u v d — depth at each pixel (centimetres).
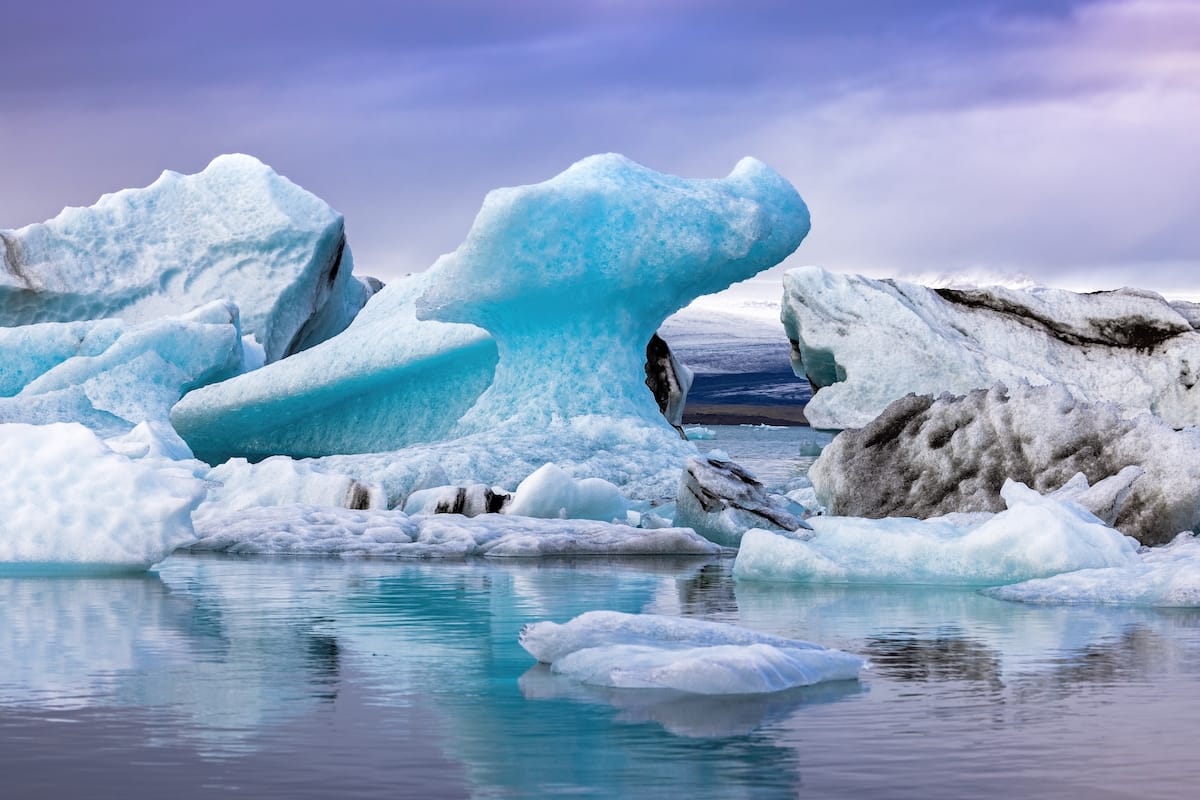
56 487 876
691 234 1839
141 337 2116
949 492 1114
